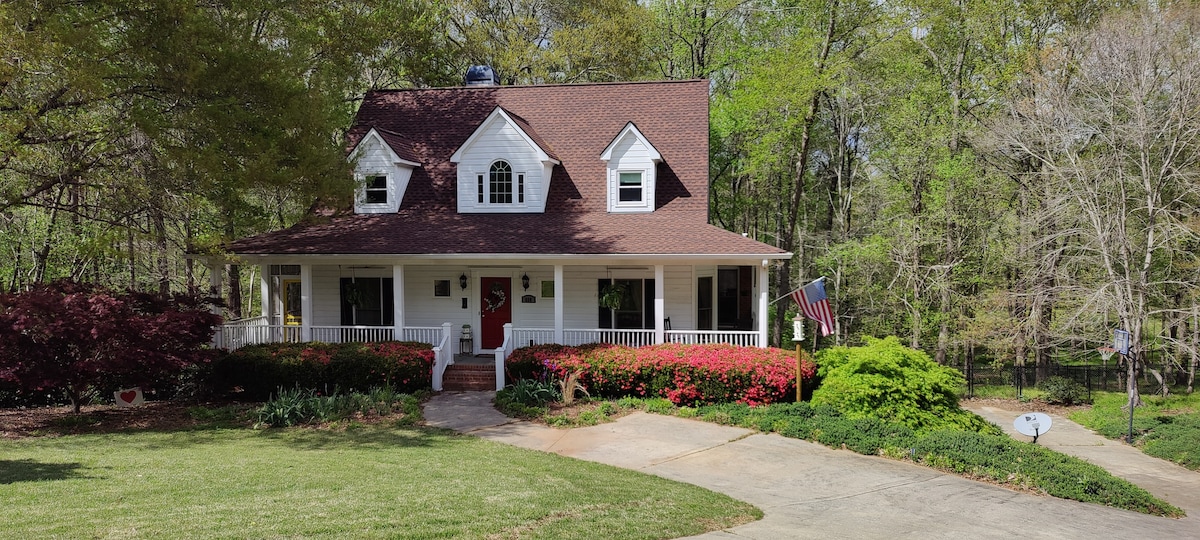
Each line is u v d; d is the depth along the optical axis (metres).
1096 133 25.00
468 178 23.14
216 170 16.42
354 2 28.62
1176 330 29.95
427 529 8.67
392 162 23.27
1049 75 26.81
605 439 15.34
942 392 17.84
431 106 26.30
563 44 35.84
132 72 16.09
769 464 13.77
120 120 16.66
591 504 10.34
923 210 32.19
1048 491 13.18
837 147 38.66
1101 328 25.88
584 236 20.92
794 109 30.50
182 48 15.55
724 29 36.09
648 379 18.64
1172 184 25.94
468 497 10.37
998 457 14.18
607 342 21.62
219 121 16.38
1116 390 30.02
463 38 37.72
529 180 22.94
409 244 20.69
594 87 26.16
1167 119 24.55
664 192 23.17
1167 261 27.80
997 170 29.89
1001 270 31.41
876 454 14.85
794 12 32.31
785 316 41.09
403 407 17.72
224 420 17.11
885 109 32.19
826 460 14.17
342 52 27.22
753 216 42.03
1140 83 23.92
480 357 22.61
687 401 18.34
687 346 19.44
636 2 38.22
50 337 15.77
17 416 17.56
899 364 17.67
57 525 8.57
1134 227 26.92
